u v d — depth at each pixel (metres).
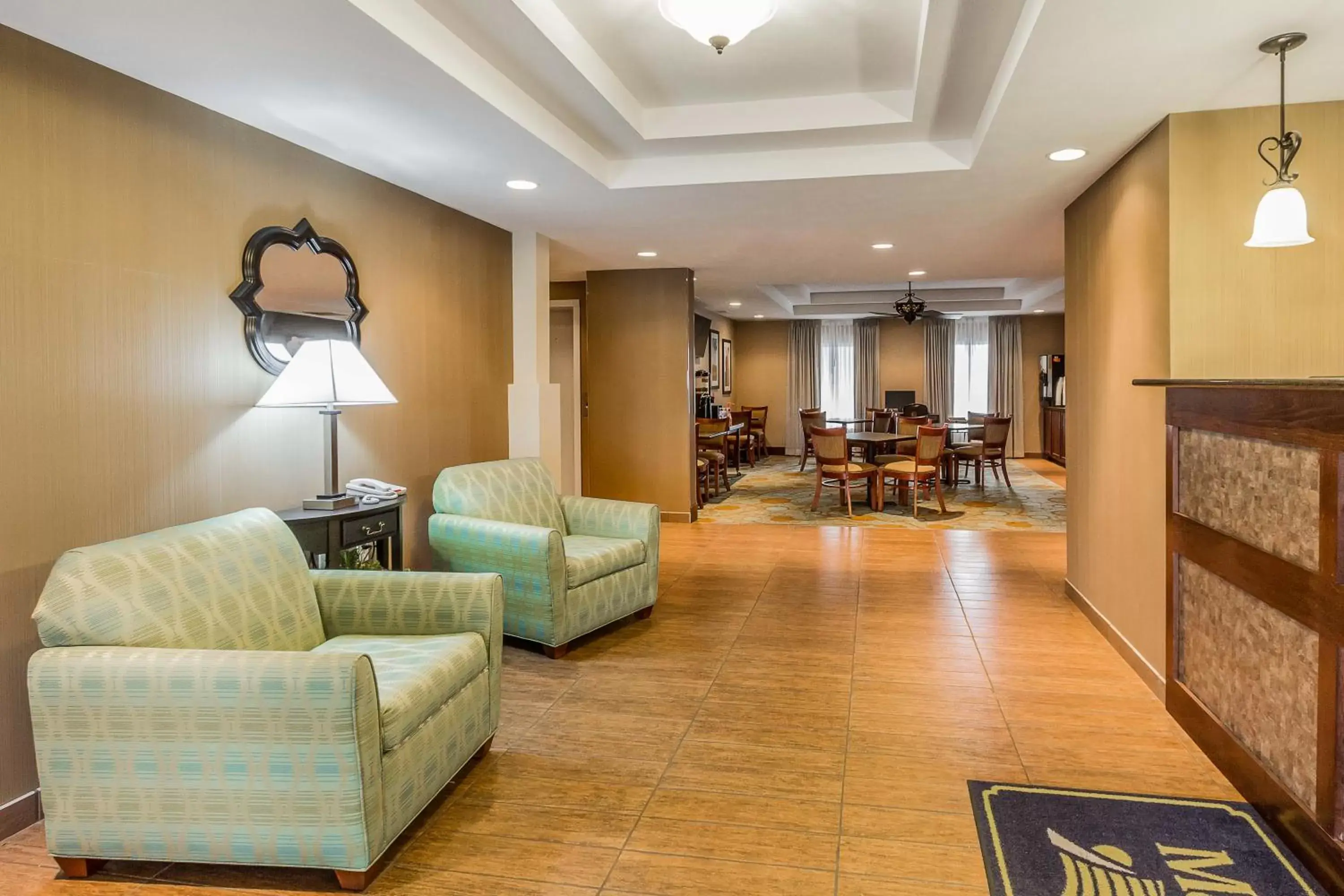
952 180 3.84
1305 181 2.81
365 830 1.85
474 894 1.87
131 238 2.51
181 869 1.99
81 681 1.87
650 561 4.06
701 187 3.97
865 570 5.18
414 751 2.07
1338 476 1.76
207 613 2.14
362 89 2.63
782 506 7.98
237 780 1.86
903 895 1.85
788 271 6.98
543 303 5.14
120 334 2.48
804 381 13.09
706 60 3.10
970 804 2.25
